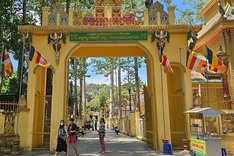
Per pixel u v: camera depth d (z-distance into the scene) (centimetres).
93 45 1277
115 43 1272
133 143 1579
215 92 1545
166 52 1280
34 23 1969
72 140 1013
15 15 1825
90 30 1249
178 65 1274
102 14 1303
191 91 1245
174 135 1352
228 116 1169
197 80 1638
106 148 1322
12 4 1669
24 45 1231
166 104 1238
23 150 1168
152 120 1277
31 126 1198
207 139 891
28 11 1998
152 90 1269
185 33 1301
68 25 1251
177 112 1390
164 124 1216
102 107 6675
